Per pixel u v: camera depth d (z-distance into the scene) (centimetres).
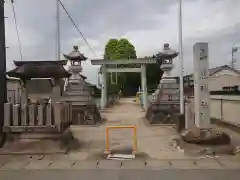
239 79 3125
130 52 4975
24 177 752
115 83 5091
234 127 1382
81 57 1967
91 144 1159
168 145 1111
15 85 2003
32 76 1116
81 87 1881
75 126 1744
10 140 1027
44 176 757
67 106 1170
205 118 1043
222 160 887
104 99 3072
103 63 2792
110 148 1059
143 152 1000
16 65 1120
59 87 1123
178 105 1775
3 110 1072
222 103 1600
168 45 1891
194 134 1029
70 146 1062
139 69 3005
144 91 2947
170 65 1845
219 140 988
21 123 1038
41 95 1443
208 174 750
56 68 1072
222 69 3152
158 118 1772
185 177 728
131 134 1404
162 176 738
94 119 1811
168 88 1816
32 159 922
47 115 1035
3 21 1103
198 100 1050
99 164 861
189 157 927
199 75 1052
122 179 722
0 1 1083
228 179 710
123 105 3575
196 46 1055
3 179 739
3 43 1099
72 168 824
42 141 1008
